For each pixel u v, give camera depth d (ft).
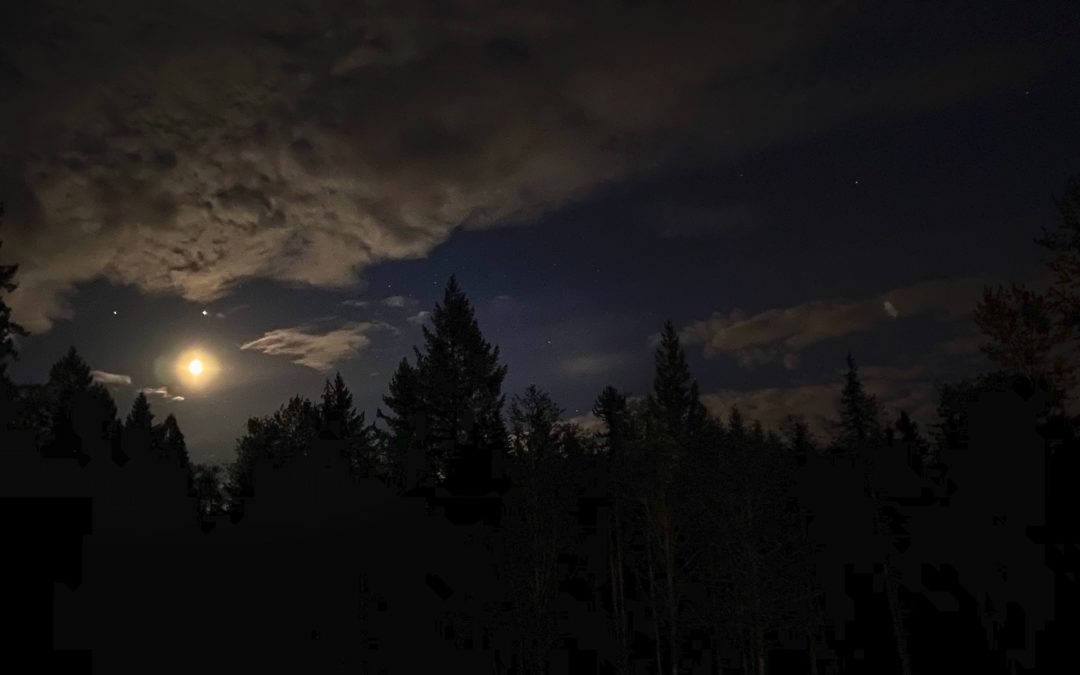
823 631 117.39
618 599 116.78
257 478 84.23
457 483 107.55
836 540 107.96
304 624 73.41
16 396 122.83
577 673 105.81
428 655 81.41
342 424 158.30
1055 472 87.97
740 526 87.15
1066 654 84.33
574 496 101.35
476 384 163.22
